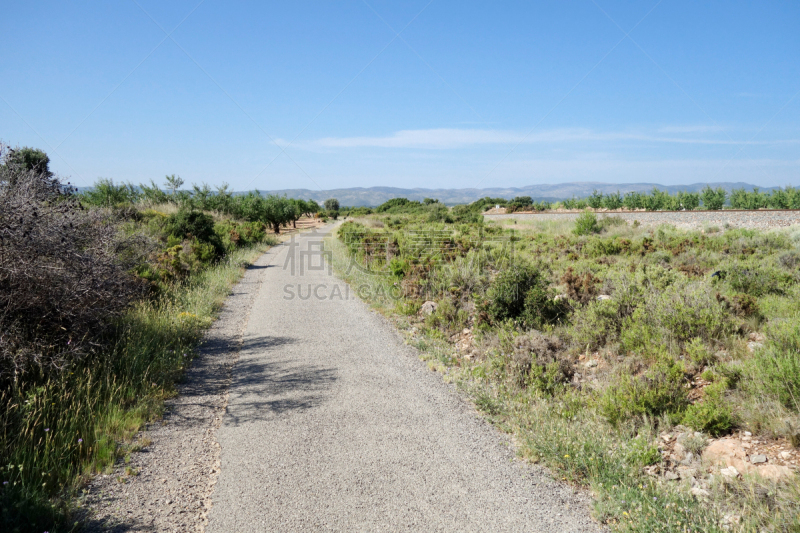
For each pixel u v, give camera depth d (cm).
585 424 466
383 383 619
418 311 1042
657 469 389
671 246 1658
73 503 333
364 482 377
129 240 802
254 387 602
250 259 2130
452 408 536
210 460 413
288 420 501
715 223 2448
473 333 829
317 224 6694
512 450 436
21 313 510
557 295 927
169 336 762
